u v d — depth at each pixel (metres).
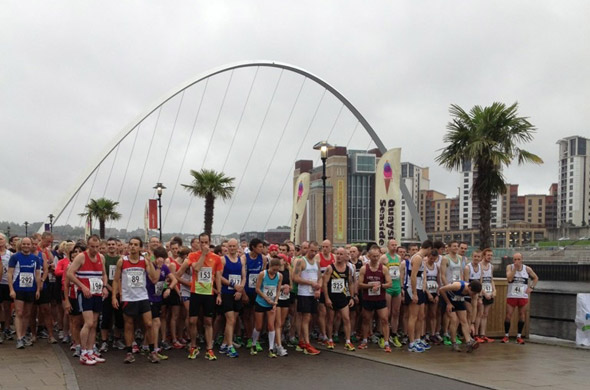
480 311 11.37
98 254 8.80
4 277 10.44
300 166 125.56
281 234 119.88
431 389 7.05
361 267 10.33
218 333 10.88
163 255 9.23
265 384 7.25
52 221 36.62
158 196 31.09
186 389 6.93
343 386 7.18
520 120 18.61
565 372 8.27
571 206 155.50
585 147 154.62
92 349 8.67
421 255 10.37
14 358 8.82
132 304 8.56
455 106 19.58
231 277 9.52
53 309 11.84
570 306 12.62
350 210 114.81
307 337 9.82
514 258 11.54
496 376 7.88
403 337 11.33
